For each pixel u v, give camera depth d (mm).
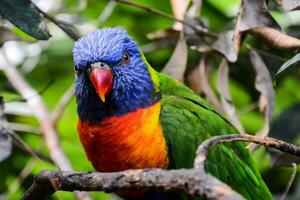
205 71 10703
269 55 10547
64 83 14156
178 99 9594
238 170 9594
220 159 9461
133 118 9094
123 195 9477
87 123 9273
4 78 13453
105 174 6422
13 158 12352
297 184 11242
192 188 5523
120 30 9586
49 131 11906
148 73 9539
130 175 6145
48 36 7922
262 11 8148
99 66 9188
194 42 10094
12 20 7867
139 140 9000
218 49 9641
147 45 12695
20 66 13781
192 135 9234
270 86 9906
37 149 12719
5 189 12562
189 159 9203
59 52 13844
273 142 6621
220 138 6242
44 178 6797
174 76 10188
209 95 10758
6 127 9289
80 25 11953
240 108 13078
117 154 9125
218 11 13266
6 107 12258
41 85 14109
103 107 9102
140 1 13742
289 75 12266
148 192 9273
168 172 5812
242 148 9875
